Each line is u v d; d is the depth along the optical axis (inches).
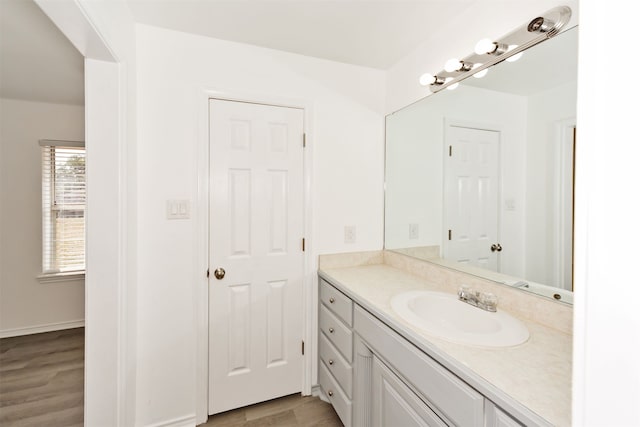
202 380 63.9
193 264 62.7
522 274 47.0
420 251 68.4
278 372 71.4
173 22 58.3
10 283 107.0
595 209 14.6
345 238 77.0
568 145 40.8
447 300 52.0
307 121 72.2
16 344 102.1
